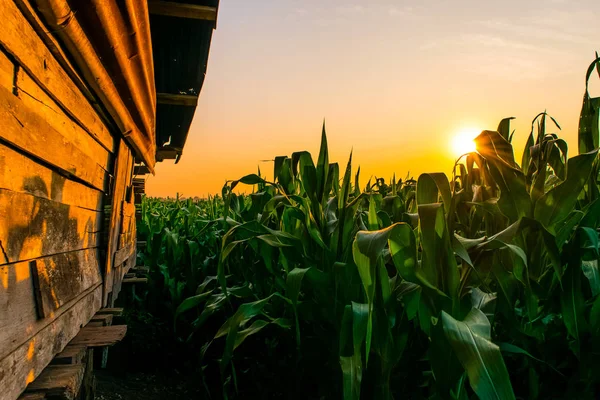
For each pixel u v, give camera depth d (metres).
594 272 1.56
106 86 2.12
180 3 3.69
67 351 1.82
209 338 3.68
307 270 1.77
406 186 3.12
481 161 1.93
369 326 1.31
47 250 1.70
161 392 3.46
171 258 4.72
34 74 1.48
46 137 1.59
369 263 1.34
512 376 1.87
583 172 1.50
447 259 1.37
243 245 2.68
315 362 2.08
